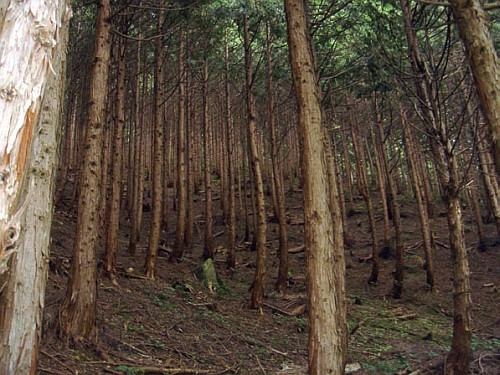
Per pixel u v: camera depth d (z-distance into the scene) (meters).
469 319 6.27
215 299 10.52
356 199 24.84
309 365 4.14
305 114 4.74
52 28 1.75
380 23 8.20
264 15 10.84
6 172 1.45
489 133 2.95
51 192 2.97
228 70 15.33
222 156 21.75
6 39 1.59
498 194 14.41
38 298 2.68
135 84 15.69
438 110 6.83
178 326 7.68
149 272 10.55
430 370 6.75
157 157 11.24
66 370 4.91
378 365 7.17
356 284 14.47
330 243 4.41
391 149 23.73
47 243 2.84
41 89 1.66
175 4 10.76
